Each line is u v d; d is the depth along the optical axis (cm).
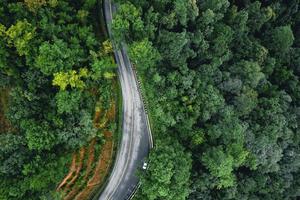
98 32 8506
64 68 7294
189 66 8838
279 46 10194
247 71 9100
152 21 7875
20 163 7206
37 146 7219
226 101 9056
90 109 7919
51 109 7612
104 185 8819
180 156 8131
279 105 9556
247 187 9306
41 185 7219
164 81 8238
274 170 9562
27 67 7538
